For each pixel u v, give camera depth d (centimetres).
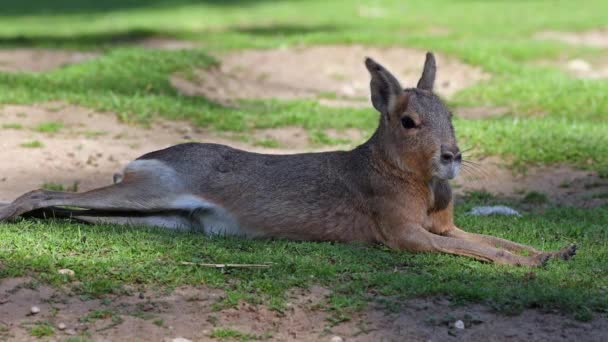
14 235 1073
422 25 3634
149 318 898
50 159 1567
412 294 952
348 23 3728
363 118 1984
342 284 976
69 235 1088
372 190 1125
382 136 1126
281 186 1155
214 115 1927
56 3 4638
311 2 4531
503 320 912
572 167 1606
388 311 923
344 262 1046
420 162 1093
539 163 1625
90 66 2244
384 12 4138
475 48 2639
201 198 1162
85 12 4256
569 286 979
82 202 1147
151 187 1155
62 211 1182
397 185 1109
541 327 900
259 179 1161
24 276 963
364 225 1136
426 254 1095
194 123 1881
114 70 2225
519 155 1644
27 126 1759
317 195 1146
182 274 982
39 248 1032
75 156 1595
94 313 900
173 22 3778
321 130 1891
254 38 3030
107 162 1577
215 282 970
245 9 4284
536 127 1791
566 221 1280
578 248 1143
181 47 2998
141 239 1086
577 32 3403
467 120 1905
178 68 2322
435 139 1084
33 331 865
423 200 1114
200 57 2439
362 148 1159
